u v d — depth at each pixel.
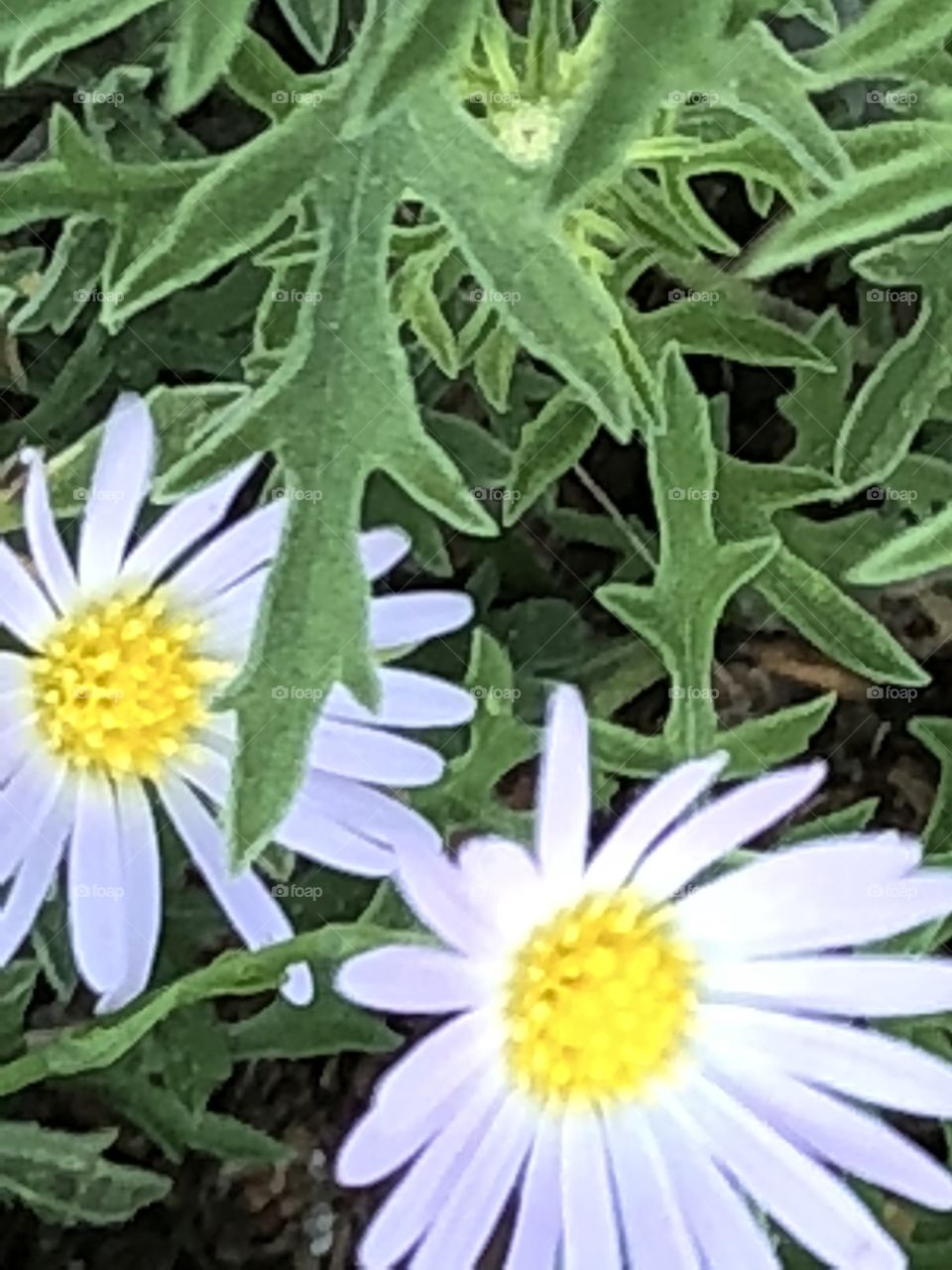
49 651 0.07
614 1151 0.06
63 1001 0.09
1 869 0.07
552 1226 0.06
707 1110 0.07
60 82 0.09
